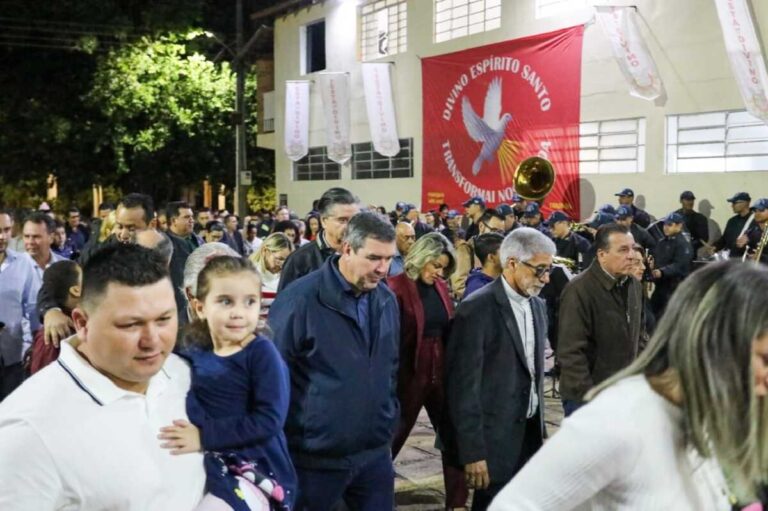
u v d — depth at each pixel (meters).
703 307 1.62
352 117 21.14
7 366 5.36
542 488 1.73
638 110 13.31
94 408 1.89
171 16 26.97
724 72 11.96
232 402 2.62
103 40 26.48
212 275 2.74
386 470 3.64
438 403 4.77
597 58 14.01
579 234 10.84
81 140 26.58
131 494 1.91
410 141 18.84
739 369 1.58
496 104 16.08
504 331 4.02
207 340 2.76
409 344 4.59
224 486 2.26
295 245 9.58
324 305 3.44
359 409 3.45
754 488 1.74
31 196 31.34
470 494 5.45
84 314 1.94
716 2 11.25
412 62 18.62
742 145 11.91
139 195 5.64
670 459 1.67
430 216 15.55
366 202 20.64
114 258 1.92
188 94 27.25
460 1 17.25
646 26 13.05
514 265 4.02
